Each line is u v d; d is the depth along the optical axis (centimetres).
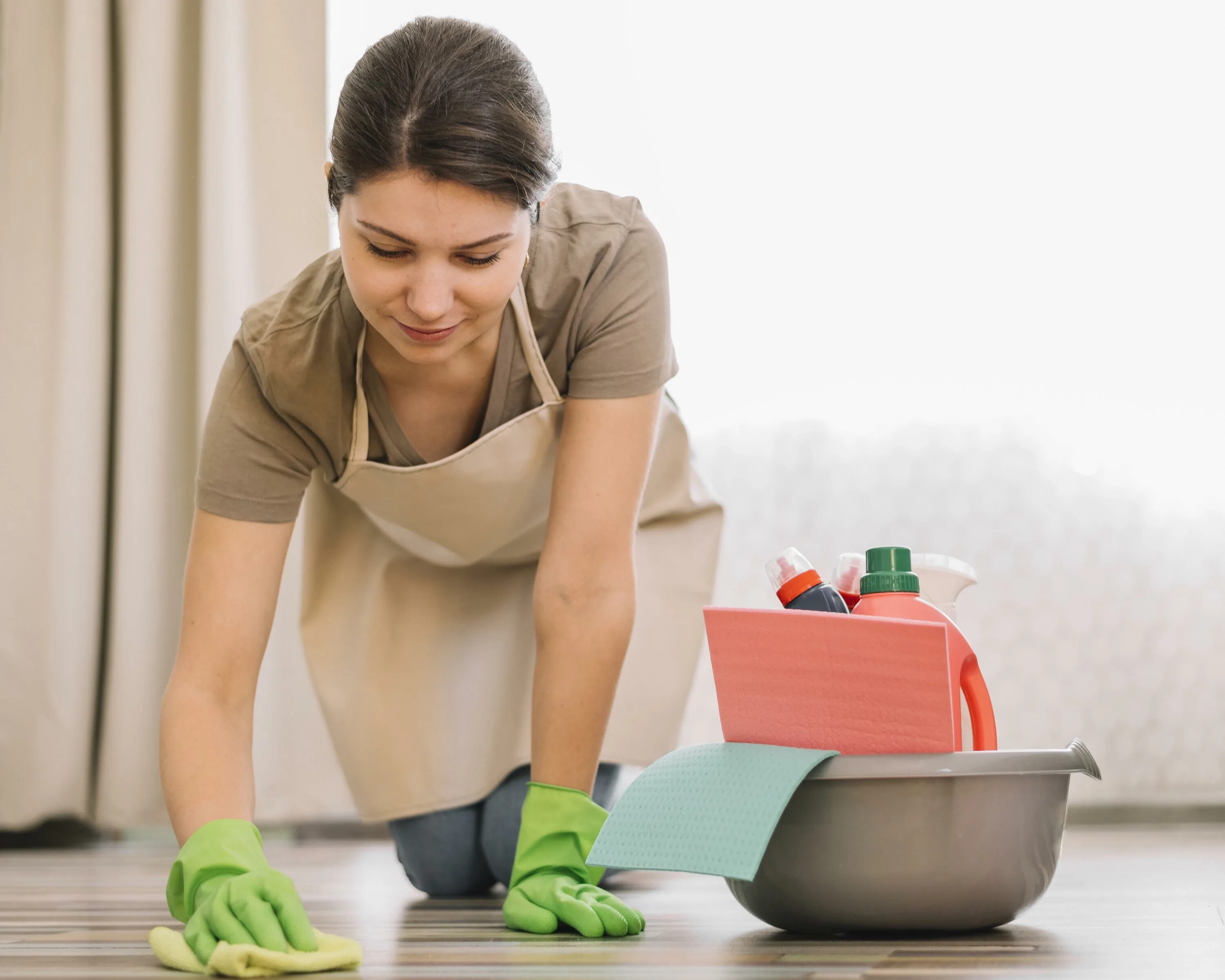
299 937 85
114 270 261
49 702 241
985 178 254
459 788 153
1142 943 93
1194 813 243
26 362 254
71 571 245
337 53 263
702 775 95
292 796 242
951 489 248
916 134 255
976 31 256
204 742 108
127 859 216
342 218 100
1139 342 250
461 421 131
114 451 257
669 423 160
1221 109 252
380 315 102
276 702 242
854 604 109
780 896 96
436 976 80
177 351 257
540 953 91
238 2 257
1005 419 249
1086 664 244
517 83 97
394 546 160
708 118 257
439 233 94
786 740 96
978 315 251
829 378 252
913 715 92
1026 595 245
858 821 93
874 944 93
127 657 244
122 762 241
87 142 255
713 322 254
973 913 94
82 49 256
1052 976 77
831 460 249
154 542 248
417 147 92
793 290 254
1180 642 245
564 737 115
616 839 96
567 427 123
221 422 119
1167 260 250
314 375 119
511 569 162
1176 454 248
